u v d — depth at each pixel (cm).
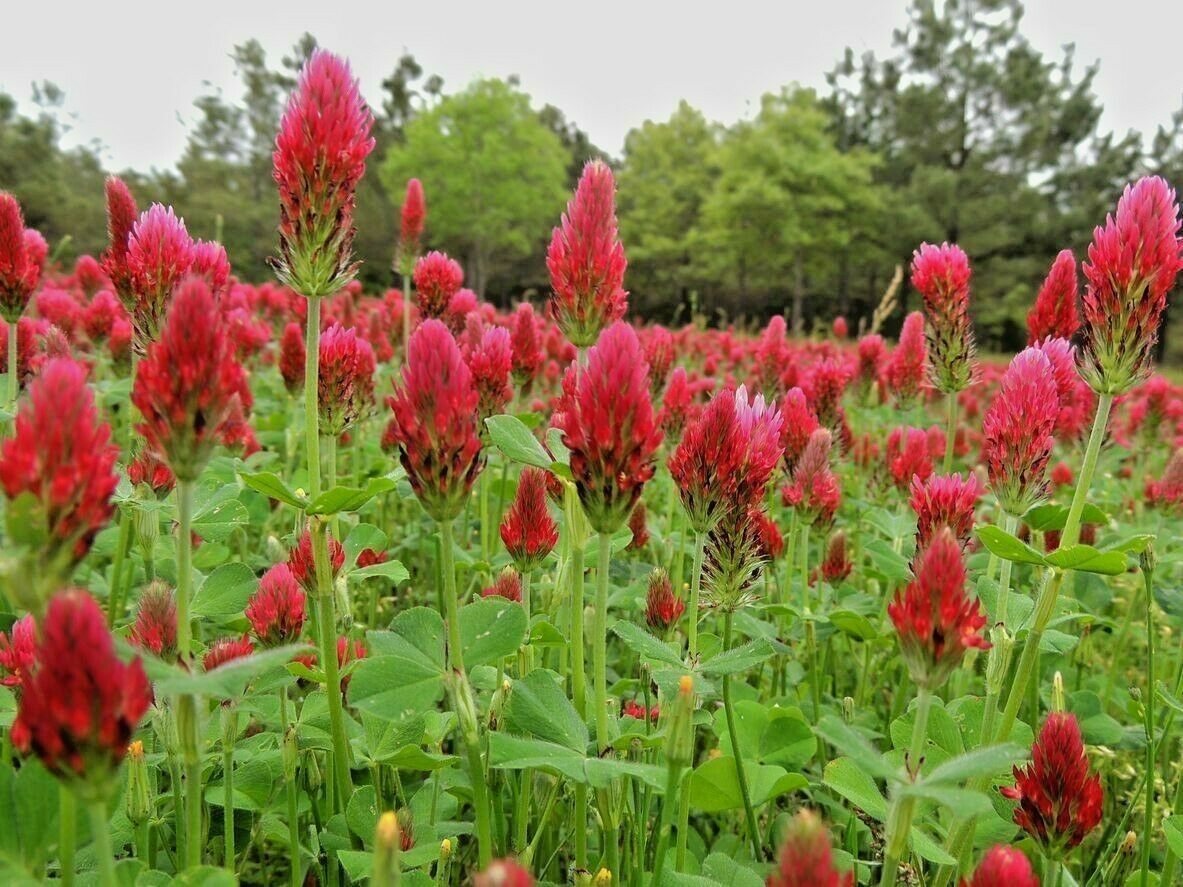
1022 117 6350
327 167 273
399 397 219
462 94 6662
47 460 162
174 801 287
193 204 5497
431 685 231
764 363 759
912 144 6938
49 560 165
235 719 277
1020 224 6050
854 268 6812
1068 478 753
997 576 396
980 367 510
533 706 252
